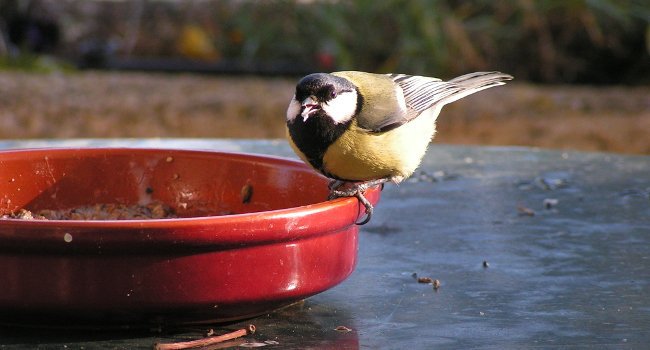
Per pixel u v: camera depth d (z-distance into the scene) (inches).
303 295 196.1
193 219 178.5
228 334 189.0
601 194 326.3
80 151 257.0
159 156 258.8
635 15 908.6
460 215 298.0
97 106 770.8
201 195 256.8
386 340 189.0
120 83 890.1
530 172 362.9
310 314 205.8
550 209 305.6
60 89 837.2
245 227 181.3
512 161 384.2
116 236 174.4
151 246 176.9
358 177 269.4
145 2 1082.1
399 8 919.0
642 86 956.6
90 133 690.2
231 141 399.5
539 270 240.2
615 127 756.6
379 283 229.5
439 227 283.4
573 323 199.9
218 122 739.4
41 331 191.9
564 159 387.9
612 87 953.5
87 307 180.2
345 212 199.3
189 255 180.7
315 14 965.2
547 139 718.5
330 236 198.8
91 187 257.8
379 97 263.6
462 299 216.8
